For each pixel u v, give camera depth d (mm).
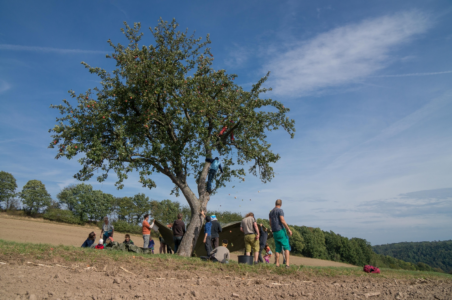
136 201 82125
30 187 69438
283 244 9062
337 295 4973
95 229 61594
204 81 15281
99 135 12969
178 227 13414
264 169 16703
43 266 5723
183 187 14172
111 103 13750
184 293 4570
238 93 16094
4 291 3875
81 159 12719
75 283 4625
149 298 4164
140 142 13562
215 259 9320
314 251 87562
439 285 7156
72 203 74250
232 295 4680
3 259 6023
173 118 14086
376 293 5168
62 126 12992
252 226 9891
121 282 4996
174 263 8102
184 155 13797
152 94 13133
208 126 15570
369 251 103188
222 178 16328
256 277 6848
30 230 39938
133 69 12938
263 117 15727
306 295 4922
